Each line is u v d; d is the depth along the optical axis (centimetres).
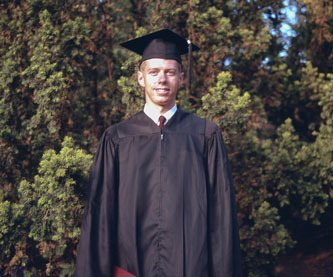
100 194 206
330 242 534
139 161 203
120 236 199
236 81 442
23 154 357
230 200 206
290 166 408
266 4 441
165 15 383
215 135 217
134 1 420
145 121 214
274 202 447
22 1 354
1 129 339
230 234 201
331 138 405
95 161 212
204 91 402
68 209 283
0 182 351
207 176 211
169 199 196
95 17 385
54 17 357
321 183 418
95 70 400
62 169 274
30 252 325
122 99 351
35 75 332
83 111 388
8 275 329
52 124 333
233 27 438
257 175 420
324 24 475
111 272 195
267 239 380
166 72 208
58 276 333
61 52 345
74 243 306
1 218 286
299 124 516
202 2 405
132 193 198
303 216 426
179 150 205
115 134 214
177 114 218
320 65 512
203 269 192
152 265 192
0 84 344
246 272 392
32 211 292
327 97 417
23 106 357
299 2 536
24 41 357
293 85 484
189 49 229
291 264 504
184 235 193
